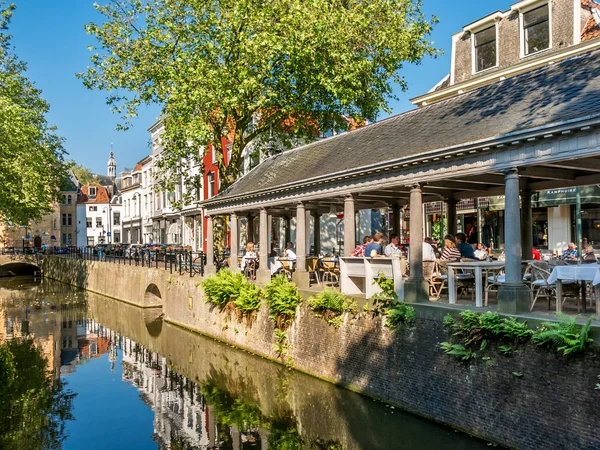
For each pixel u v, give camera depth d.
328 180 11.88
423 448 7.79
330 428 9.25
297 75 19.56
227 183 20.58
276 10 18.05
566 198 17.53
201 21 18.66
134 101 19.62
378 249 11.52
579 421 6.52
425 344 8.84
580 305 8.76
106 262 30.53
